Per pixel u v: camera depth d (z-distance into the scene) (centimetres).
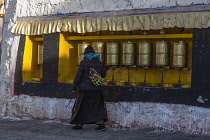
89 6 755
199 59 640
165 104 678
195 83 645
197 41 641
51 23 805
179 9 656
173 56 702
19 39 867
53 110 805
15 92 872
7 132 697
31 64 880
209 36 630
